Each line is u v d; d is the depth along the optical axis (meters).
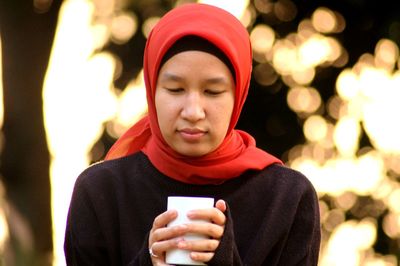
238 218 7.15
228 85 6.85
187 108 6.75
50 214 17.05
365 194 16.94
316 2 16.36
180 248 6.53
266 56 16.52
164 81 6.84
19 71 16.86
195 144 6.82
